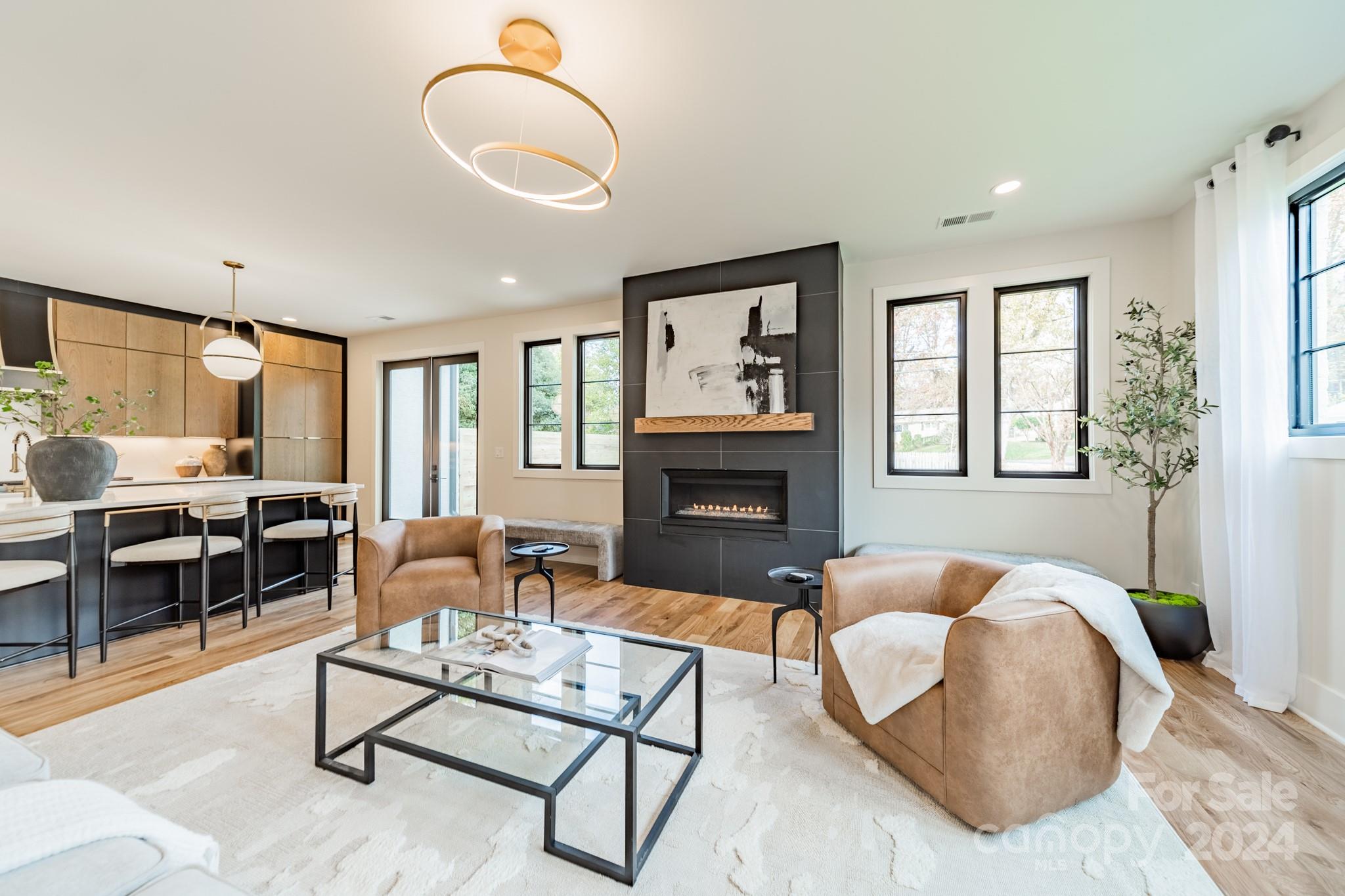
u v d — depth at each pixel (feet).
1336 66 6.31
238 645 9.63
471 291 15.47
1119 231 10.94
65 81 6.43
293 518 13.39
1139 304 10.76
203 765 5.76
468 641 6.15
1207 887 4.21
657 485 13.67
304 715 6.88
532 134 7.70
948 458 12.61
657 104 7.05
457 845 4.64
